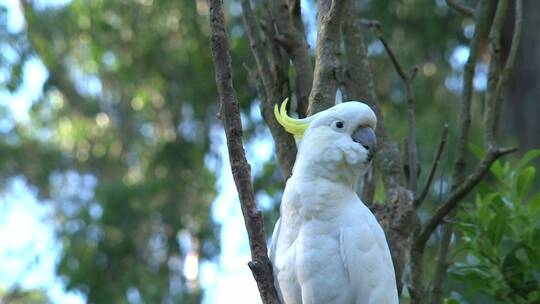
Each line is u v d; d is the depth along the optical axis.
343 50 7.59
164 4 19.03
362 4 18.20
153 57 19.69
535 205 7.62
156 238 19.42
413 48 18.44
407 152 7.44
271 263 5.61
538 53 15.46
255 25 7.04
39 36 20.36
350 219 5.77
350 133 5.84
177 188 19.62
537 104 15.40
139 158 21.94
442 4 18.41
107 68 21.17
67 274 19.09
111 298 18.84
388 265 5.85
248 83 17.61
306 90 6.86
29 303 24.38
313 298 5.73
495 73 7.52
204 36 19.06
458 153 7.45
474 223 7.47
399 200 6.79
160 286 18.78
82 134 22.56
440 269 7.45
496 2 8.14
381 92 18.28
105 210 18.89
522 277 7.36
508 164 7.95
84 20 19.92
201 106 19.42
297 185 5.85
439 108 18.83
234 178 5.45
